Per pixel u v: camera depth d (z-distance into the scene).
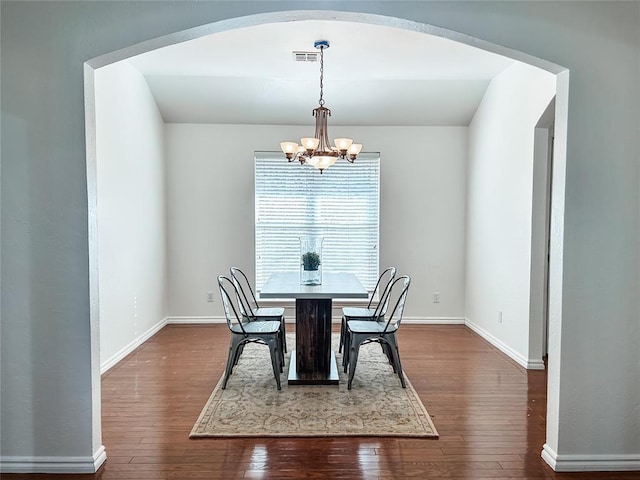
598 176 2.49
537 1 2.43
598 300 2.52
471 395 3.57
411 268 5.96
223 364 4.29
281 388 3.64
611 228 2.50
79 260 2.46
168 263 5.87
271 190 5.91
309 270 4.07
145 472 2.49
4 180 2.44
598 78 2.46
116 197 4.28
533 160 4.12
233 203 5.87
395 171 5.90
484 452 2.71
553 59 2.44
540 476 2.48
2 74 2.41
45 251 2.45
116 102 4.28
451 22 2.41
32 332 2.47
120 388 3.68
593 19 2.44
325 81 5.21
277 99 5.45
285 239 5.95
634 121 2.48
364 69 4.77
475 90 5.29
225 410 3.23
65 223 2.45
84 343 2.48
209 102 5.46
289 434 2.89
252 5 2.37
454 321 5.99
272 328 3.72
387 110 5.61
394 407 3.30
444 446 2.78
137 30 2.39
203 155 5.83
